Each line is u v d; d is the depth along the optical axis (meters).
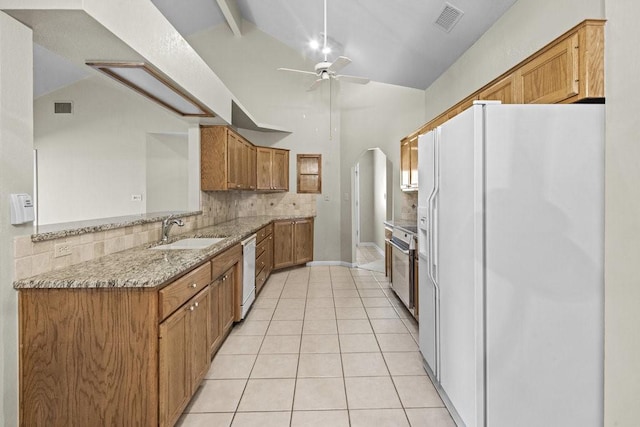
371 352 2.71
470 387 1.63
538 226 1.56
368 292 4.37
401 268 3.68
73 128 5.19
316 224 5.98
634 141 1.41
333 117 5.89
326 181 5.94
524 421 1.57
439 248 2.06
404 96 5.03
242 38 5.80
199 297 2.07
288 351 2.72
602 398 1.57
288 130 5.81
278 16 5.08
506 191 1.55
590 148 1.56
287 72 5.84
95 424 1.54
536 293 1.57
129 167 5.22
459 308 1.76
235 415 1.94
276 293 4.33
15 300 1.51
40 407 1.54
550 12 2.21
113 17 1.70
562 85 1.82
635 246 1.41
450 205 1.87
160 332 1.57
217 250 2.40
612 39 1.51
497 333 1.56
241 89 5.80
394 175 5.18
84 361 1.54
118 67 2.14
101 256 2.11
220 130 3.86
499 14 2.76
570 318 1.57
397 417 1.92
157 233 2.89
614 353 1.50
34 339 1.53
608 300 1.53
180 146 5.61
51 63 4.52
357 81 4.09
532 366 1.56
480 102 1.55
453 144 1.82
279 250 5.37
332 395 2.13
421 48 3.75
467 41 3.25
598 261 1.56
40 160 5.18
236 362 2.55
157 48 2.17
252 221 4.80
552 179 1.56
